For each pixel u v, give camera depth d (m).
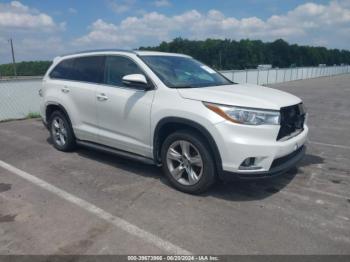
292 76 39.12
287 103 3.96
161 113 4.10
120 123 4.72
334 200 3.96
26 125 9.04
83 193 4.17
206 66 5.49
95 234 3.20
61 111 5.88
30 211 3.68
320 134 7.79
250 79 26.89
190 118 3.83
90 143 5.46
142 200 3.95
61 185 4.44
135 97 4.44
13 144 6.74
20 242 3.07
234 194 4.11
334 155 5.92
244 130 3.58
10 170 5.07
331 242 3.05
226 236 3.15
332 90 21.98
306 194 4.13
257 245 3.00
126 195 4.10
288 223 3.39
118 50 4.98
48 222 3.44
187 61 5.26
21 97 10.12
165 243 3.04
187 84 4.43
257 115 3.60
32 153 6.02
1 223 3.42
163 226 3.34
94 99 5.06
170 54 5.24
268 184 4.45
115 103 4.71
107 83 4.98
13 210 3.71
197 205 3.81
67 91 5.61
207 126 3.69
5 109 9.79
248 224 3.37
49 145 6.62
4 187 4.39
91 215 3.58
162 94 4.18
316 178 4.70
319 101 15.08
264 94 4.12
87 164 5.33
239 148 3.57
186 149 4.04
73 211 3.68
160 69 4.52
